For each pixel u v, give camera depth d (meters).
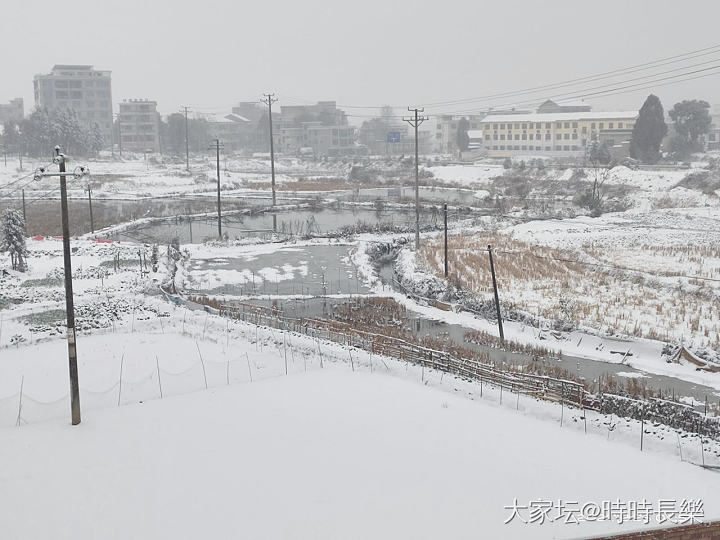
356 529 12.19
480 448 15.76
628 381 22.20
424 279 36.59
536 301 32.16
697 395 21.33
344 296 34.66
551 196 75.31
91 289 33.44
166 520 12.55
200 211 66.06
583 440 16.59
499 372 22.03
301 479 14.09
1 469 14.66
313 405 18.61
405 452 15.44
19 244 36.75
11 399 19.06
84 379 21.02
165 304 30.70
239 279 38.72
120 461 15.03
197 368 21.88
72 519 12.62
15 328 26.69
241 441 16.08
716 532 12.16
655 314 29.69
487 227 55.16
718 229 50.75
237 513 12.76
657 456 15.73
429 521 12.43
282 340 25.50
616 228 52.53
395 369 22.25
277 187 86.25
